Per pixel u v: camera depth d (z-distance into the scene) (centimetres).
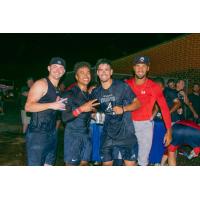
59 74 320
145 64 364
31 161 316
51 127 322
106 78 329
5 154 617
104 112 342
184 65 1048
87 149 335
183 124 434
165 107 374
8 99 2392
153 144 476
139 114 376
